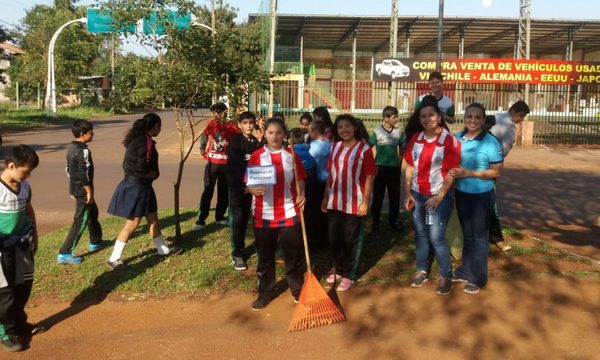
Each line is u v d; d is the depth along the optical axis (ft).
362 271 18.66
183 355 13.42
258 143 19.03
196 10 20.90
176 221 21.63
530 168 49.49
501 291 16.78
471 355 13.12
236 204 18.54
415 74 72.38
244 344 13.92
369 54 136.77
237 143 18.70
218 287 17.44
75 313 15.85
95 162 49.49
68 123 105.81
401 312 15.52
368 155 16.85
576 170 48.32
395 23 87.76
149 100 20.48
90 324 15.20
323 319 14.82
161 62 20.52
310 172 20.08
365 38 121.80
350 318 15.21
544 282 17.40
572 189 37.93
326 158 20.20
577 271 18.31
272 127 15.42
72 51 146.61
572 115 80.38
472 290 16.61
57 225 26.55
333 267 18.48
